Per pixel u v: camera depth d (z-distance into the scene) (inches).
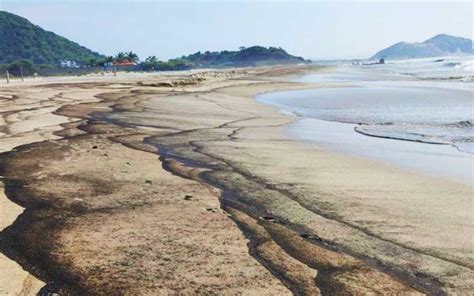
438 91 1961.1
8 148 575.5
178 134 762.2
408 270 272.2
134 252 279.0
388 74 4259.4
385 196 427.5
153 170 497.4
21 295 224.4
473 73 3777.1
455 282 258.7
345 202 402.9
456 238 323.9
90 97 1360.7
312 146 708.0
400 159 627.5
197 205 377.7
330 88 2326.5
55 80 2425.0
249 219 348.8
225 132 813.2
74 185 420.2
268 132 844.0
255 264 268.2
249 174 496.1
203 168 518.6
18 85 1843.0
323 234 324.8
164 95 1584.6
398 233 331.3
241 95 1867.6
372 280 256.4
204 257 275.1
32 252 273.4
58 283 238.2
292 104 1551.4
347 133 879.7
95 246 285.7
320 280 252.8
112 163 516.7
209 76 3289.9
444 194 442.3
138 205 370.6
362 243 310.8
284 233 321.7
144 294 229.8
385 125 1007.0
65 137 673.6
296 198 410.6
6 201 366.3
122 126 815.7
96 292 230.5
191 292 233.5
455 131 914.1
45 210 348.8
